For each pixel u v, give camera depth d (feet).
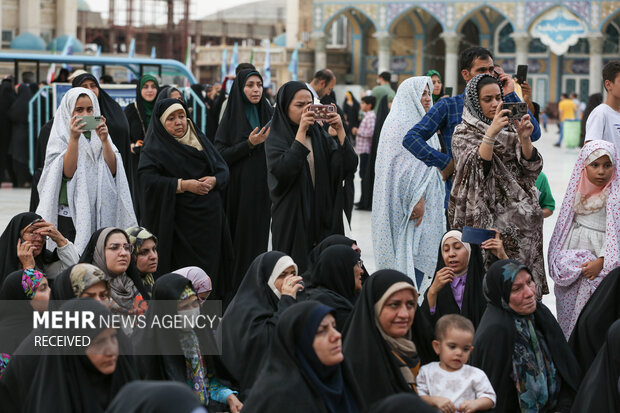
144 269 20.90
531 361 17.30
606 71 22.76
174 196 24.48
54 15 135.33
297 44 155.84
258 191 27.04
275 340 13.88
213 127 42.19
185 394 10.15
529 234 19.75
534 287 17.35
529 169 19.74
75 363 14.53
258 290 18.66
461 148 19.90
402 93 24.16
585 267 20.84
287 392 13.52
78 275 16.52
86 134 24.68
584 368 19.75
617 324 16.56
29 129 55.21
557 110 150.92
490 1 137.90
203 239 24.93
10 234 21.09
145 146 25.02
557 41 135.23
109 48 174.81
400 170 23.52
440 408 15.51
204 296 22.06
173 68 65.05
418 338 16.87
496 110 19.35
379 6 143.54
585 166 21.01
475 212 19.62
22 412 15.08
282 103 23.81
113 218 25.27
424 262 23.67
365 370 15.64
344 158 23.94
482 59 22.77
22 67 71.46
